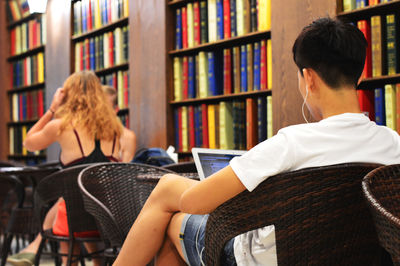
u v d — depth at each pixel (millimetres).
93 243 3012
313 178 1301
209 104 3648
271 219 1351
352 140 1345
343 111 1381
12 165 4805
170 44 3875
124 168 2580
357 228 1376
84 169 2469
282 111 2943
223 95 3354
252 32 3189
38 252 2850
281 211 1335
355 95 1400
